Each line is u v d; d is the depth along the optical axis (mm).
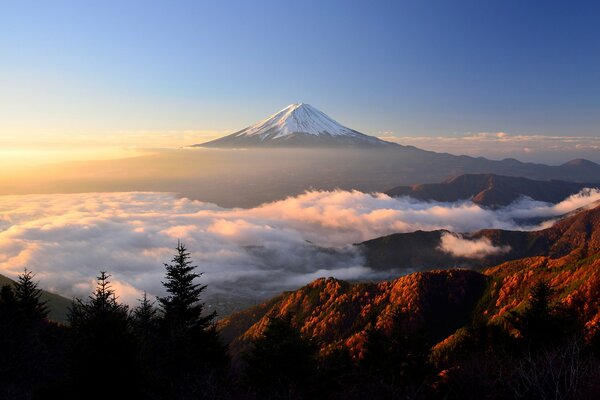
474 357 19469
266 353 24406
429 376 22984
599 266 64125
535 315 27391
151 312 28578
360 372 24078
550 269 88625
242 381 22875
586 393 11648
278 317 26953
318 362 26156
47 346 23031
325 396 22031
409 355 26625
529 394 12875
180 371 21188
